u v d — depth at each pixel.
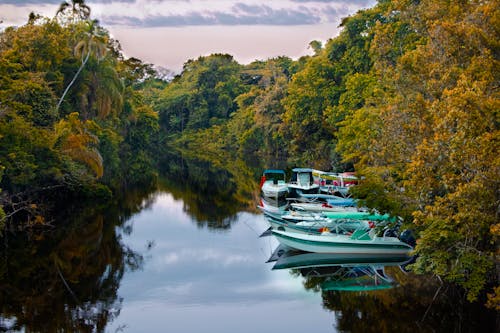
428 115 20.41
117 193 45.00
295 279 22.56
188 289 21.47
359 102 44.66
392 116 24.59
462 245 16.39
